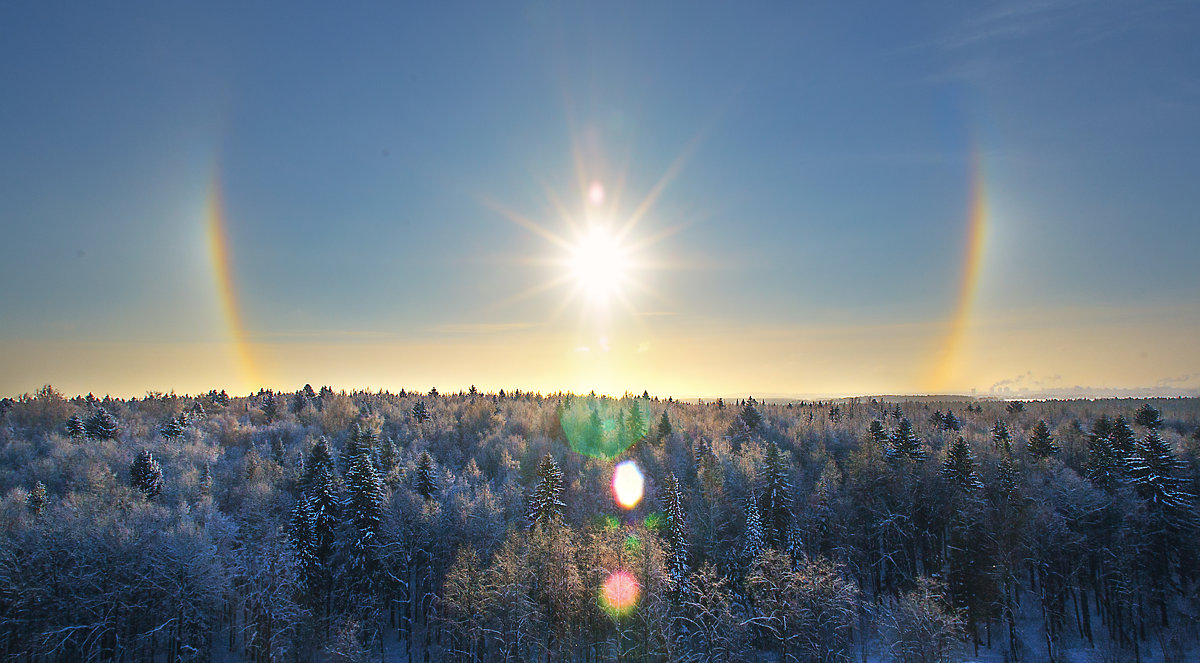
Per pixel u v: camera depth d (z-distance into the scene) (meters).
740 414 153.25
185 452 107.88
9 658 53.53
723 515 78.06
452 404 191.62
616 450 135.25
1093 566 69.75
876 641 66.19
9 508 67.25
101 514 63.06
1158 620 67.62
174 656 57.16
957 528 72.38
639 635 55.75
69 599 56.06
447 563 70.69
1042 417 143.38
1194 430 111.25
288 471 97.62
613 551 58.47
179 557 56.06
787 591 57.47
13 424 130.00
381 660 63.78
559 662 57.44
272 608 55.50
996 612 69.00
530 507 79.50
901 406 185.25
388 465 100.12
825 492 77.94
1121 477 75.12
